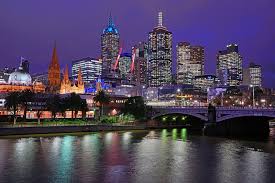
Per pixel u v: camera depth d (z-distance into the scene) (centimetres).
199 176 6756
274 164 8031
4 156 8756
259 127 19638
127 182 6262
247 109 16162
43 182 6222
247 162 8294
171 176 6744
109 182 6259
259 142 12900
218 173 7025
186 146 11262
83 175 6775
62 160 8325
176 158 8781
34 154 9125
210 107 17625
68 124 16438
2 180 6331
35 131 14188
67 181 6303
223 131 17488
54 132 14875
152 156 9069
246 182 6331
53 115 18388
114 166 7662
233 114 16725
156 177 6656
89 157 8794
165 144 11725
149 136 14850
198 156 9150
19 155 8931
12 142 11562
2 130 13275
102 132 16475
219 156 9175
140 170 7269
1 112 18750
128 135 15150
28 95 17300
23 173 6881
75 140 12550
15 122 15875
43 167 7469
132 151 9919
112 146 10969
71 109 18888
